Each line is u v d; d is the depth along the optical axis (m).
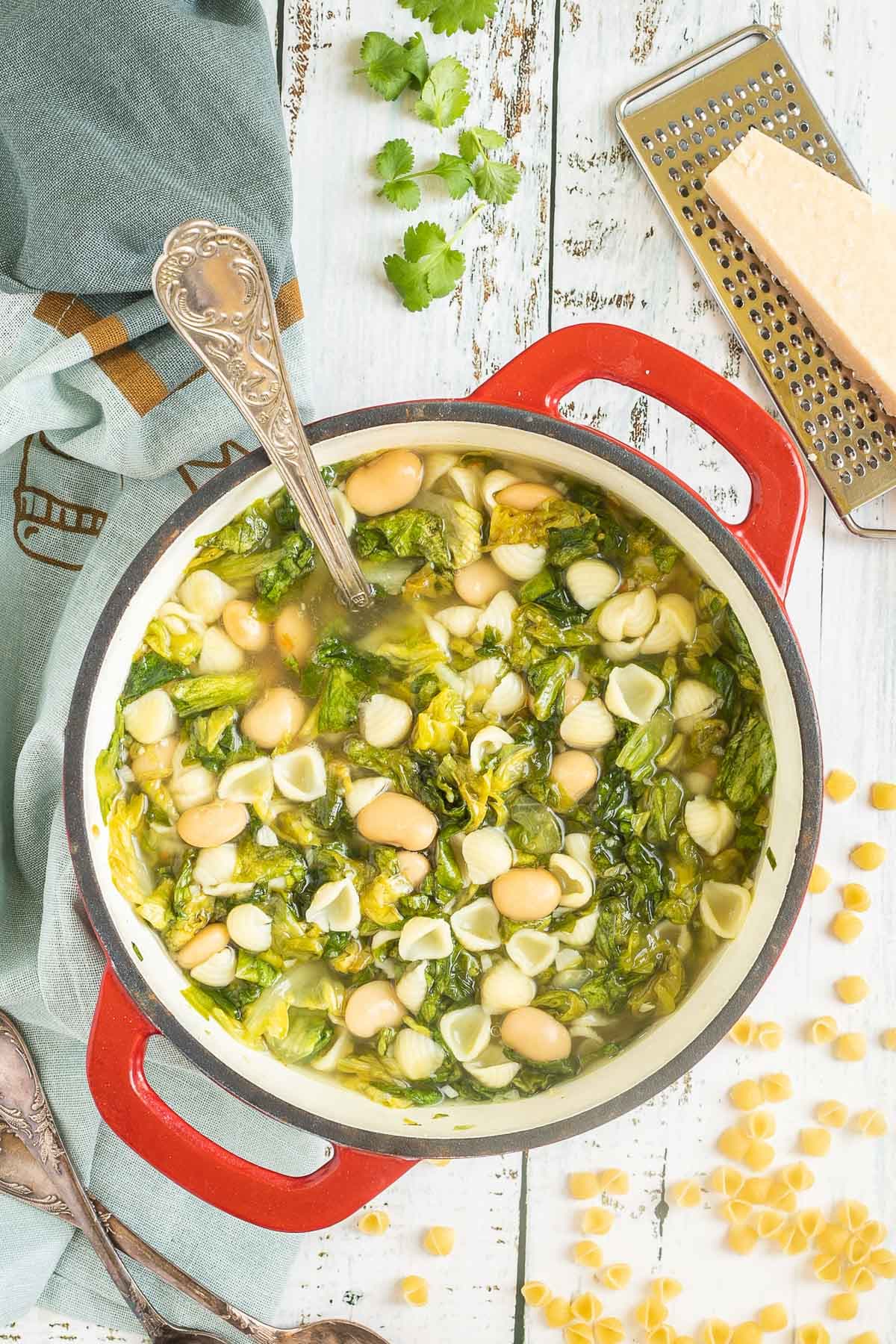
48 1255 0.73
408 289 0.73
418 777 0.66
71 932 0.70
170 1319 0.74
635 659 0.66
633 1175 0.75
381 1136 0.64
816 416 0.74
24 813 0.71
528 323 0.75
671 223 0.75
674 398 0.64
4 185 0.68
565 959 0.67
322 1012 0.67
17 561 0.73
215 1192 0.64
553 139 0.75
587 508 0.66
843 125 0.75
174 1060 0.73
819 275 0.72
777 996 0.75
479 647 0.66
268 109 0.69
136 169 0.68
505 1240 0.75
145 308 0.69
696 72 0.75
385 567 0.67
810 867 0.63
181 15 0.68
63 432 0.71
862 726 0.75
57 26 0.67
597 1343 0.74
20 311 0.69
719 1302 0.75
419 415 0.63
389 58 0.73
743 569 0.62
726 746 0.66
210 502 0.63
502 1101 0.67
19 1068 0.73
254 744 0.66
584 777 0.66
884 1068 0.75
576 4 0.75
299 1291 0.75
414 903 0.66
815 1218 0.75
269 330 0.56
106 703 0.65
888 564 0.75
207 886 0.66
